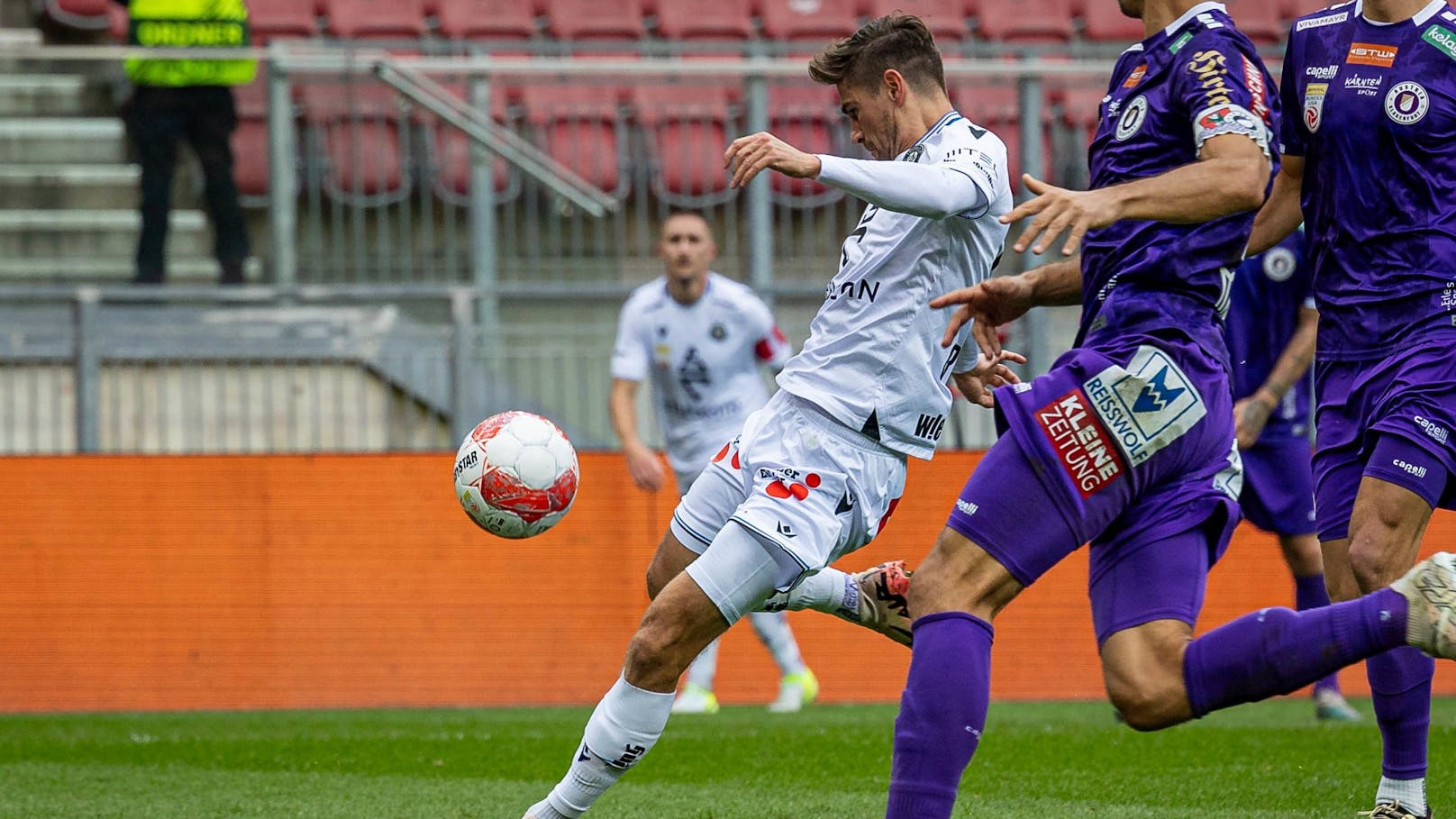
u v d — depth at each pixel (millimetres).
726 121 38906
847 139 37094
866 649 32062
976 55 42438
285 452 31375
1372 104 15453
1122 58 12758
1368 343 15547
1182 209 11320
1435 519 30734
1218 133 11508
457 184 37656
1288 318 23750
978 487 12023
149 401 32781
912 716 11781
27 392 32719
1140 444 11828
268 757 21688
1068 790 17828
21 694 30469
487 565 31500
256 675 30938
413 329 34000
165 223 35938
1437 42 15336
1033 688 31922
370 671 31141
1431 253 15211
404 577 31359
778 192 36625
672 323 27875
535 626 31500
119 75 43031
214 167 35719
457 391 33188
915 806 11648
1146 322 12047
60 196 40750
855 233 14688
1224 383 12258
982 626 11883
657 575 15250
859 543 14789
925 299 14273
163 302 33594
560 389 33656
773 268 35969
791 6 46500
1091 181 12781
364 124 36844
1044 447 11844
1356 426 15672
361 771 20125
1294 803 16734
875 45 14562
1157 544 11961
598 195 37062
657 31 45625
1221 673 11375
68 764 21031
